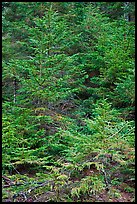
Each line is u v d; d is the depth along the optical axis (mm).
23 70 8695
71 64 10195
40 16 13062
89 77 11023
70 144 6609
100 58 10039
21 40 12508
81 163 5180
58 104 8680
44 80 7496
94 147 5180
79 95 10781
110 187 5070
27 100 8211
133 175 5840
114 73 9227
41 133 7020
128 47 10156
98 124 5621
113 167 5605
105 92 9391
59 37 9281
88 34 11852
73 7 13938
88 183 4879
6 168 6336
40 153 6676
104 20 12906
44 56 8695
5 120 6938
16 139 6145
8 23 13125
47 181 4953
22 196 5047
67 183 4949
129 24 12312
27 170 6582
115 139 5277
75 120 8305
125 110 8484
